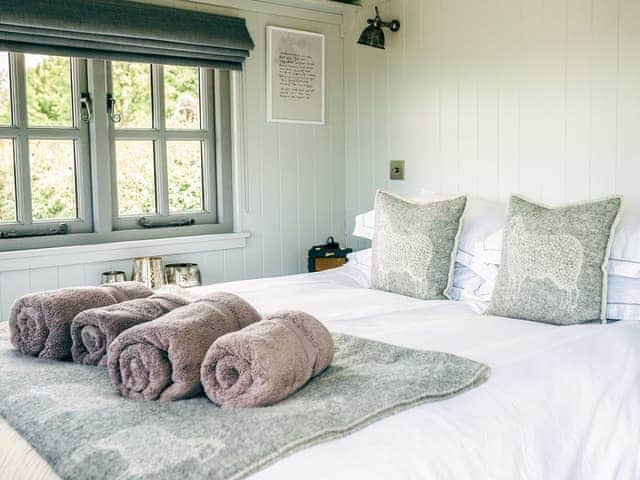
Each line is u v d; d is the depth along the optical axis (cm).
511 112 313
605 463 161
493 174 323
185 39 325
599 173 284
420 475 124
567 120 293
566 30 290
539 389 162
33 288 304
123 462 117
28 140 308
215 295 182
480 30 323
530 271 227
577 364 176
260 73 364
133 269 322
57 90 315
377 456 125
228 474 113
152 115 343
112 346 155
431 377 157
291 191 382
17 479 126
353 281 305
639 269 218
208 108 359
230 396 144
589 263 220
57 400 148
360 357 178
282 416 135
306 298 262
